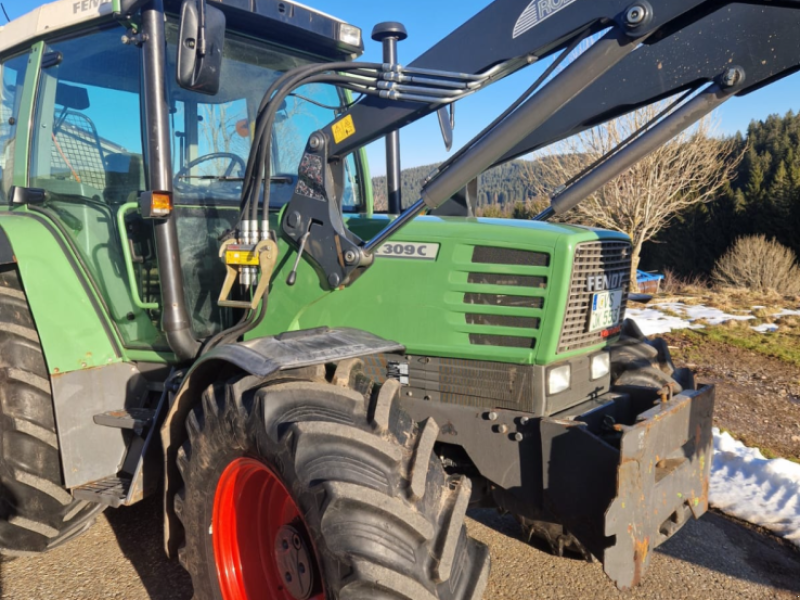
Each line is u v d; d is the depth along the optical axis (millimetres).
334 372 2156
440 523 1876
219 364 2338
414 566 1766
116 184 2801
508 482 2422
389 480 1847
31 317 2803
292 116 3232
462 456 2656
